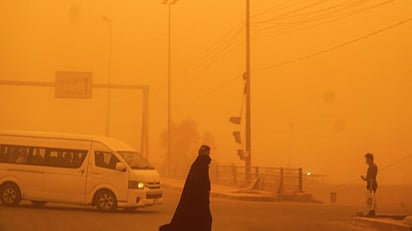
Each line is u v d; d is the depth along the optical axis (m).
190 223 13.14
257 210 28.00
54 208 24.92
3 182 24.91
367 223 22.34
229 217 23.67
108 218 21.42
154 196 24.72
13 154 25.02
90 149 24.56
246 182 40.97
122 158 24.27
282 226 20.97
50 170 24.58
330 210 29.75
